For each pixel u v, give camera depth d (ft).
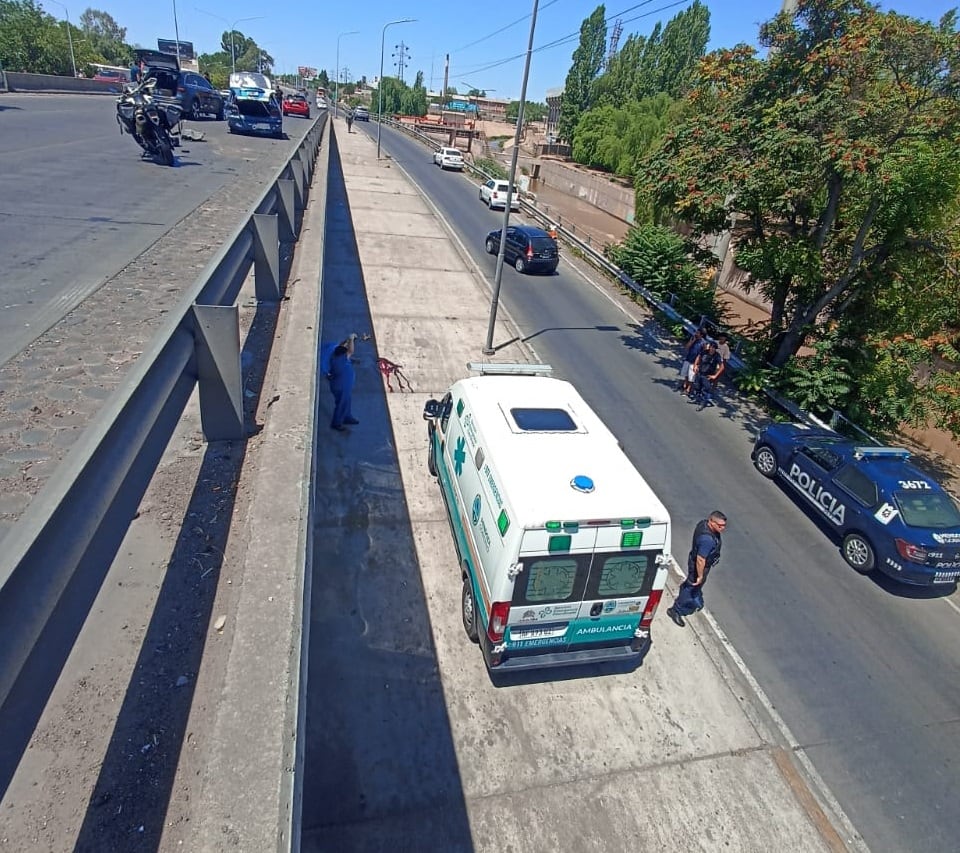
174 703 10.09
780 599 28.76
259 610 10.85
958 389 46.09
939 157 37.65
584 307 67.77
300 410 18.22
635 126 189.47
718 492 36.76
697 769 20.27
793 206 44.96
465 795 18.44
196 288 16.37
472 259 78.28
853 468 32.81
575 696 22.13
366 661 22.30
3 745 6.75
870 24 40.11
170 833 8.38
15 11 159.12
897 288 46.42
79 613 8.61
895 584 30.76
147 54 101.09
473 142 271.08
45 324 20.29
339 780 18.33
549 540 19.01
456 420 27.55
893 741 22.34
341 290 59.57
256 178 52.95
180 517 14.24
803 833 18.88
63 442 14.38
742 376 52.21
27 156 48.26
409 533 28.94
